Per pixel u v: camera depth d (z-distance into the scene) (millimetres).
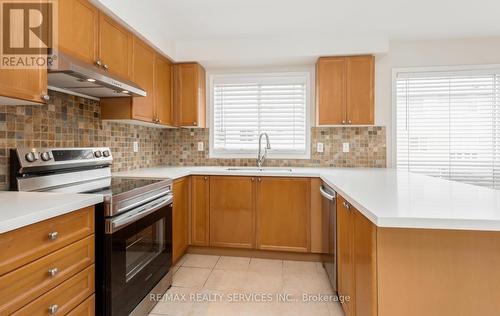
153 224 1892
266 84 3354
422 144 3105
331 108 2904
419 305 1060
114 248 1420
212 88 3406
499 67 2965
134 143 2893
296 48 2904
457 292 1041
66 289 1162
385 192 1487
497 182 3031
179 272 2412
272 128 3359
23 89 1278
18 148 1545
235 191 2717
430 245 1047
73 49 1659
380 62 3113
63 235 1146
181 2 2258
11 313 921
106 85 1817
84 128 2178
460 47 3020
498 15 2484
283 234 2650
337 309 1854
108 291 1388
